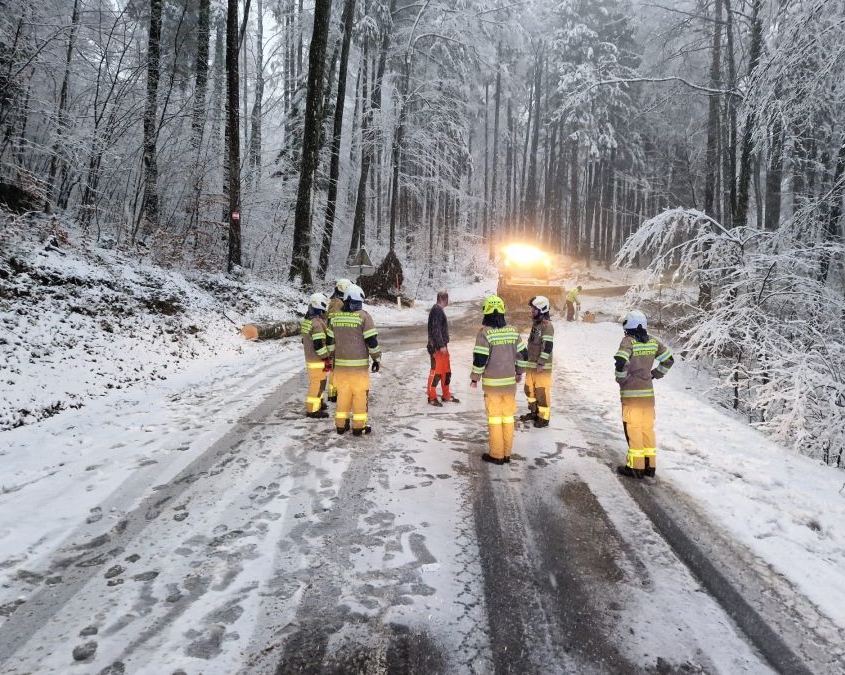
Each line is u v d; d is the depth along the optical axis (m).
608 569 3.31
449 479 4.62
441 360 7.14
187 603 2.83
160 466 4.70
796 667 2.51
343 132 27.30
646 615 2.86
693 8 17.78
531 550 3.50
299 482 4.43
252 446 5.27
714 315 9.70
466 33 27.70
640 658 2.54
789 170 15.13
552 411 7.18
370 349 5.66
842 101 10.09
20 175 10.63
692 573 3.30
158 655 2.43
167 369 8.21
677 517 4.07
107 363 7.42
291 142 22.73
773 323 9.23
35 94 12.46
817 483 4.96
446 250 36.00
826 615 2.93
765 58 9.94
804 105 9.81
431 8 26.30
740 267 10.02
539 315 6.50
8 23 10.92
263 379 8.17
